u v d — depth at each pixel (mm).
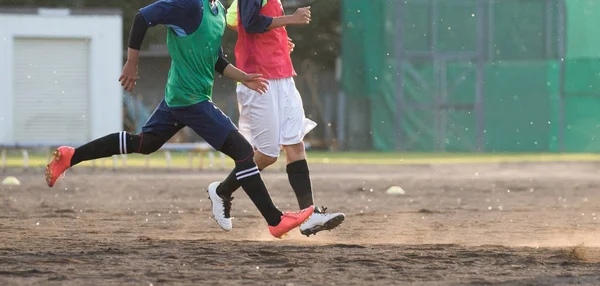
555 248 18094
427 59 97625
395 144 98188
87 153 18688
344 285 13570
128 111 96438
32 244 18562
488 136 97188
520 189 42000
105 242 18984
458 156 86438
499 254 17031
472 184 45625
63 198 34719
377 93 98250
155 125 18844
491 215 28203
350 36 98938
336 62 109250
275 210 19172
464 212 29359
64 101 82625
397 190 39750
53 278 13977
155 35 97938
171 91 18438
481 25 97125
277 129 20484
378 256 16734
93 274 14398
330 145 100938
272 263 15836
